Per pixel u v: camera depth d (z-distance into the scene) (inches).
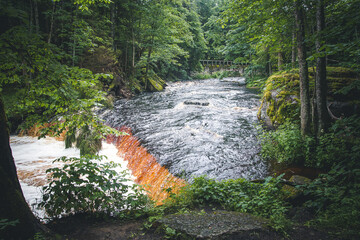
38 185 218.2
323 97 217.9
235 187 157.3
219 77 1428.4
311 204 131.2
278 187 155.6
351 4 181.3
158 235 106.8
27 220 95.7
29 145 337.1
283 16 236.1
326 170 206.1
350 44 144.5
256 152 260.4
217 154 257.3
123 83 679.1
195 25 1321.4
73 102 140.0
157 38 791.7
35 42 112.9
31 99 141.6
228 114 426.0
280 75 339.9
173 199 149.8
